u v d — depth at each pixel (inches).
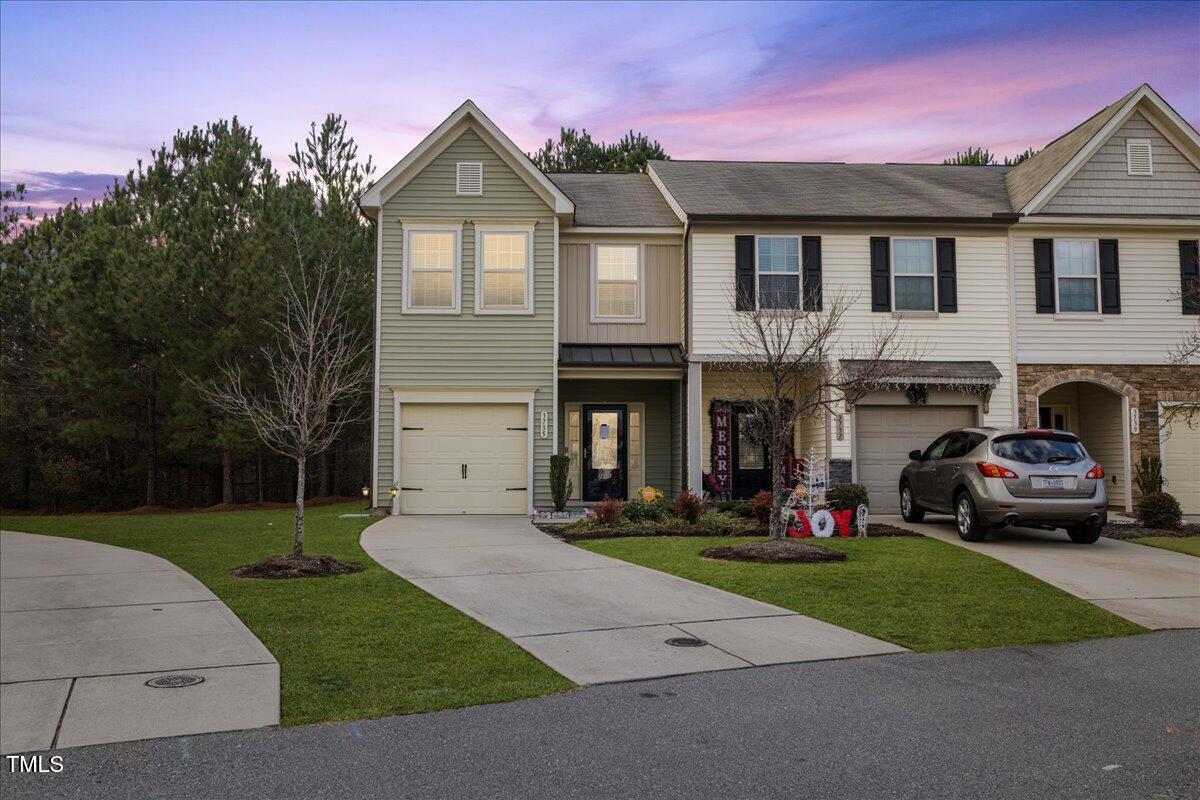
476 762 201.3
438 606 367.2
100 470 1060.5
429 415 768.9
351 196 1079.0
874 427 761.6
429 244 772.0
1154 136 792.3
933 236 776.9
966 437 587.5
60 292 877.2
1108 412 807.7
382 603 372.8
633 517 642.8
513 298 772.6
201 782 190.2
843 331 763.4
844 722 228.8
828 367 729.0
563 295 815.7
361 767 198.5
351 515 737.0
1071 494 530.3
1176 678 273.9
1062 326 780.6
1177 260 790.5
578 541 565.0
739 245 768.9
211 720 230.7
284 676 270.2
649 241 821.2
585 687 259.9
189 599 382.9
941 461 598.5
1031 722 230.1
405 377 762.8
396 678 267.6
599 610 362.9
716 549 501.7
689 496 642.2
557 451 768.9
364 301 960.3
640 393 860.6
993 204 810.2
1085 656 300.8
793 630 330.6
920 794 183.6
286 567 442.9
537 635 321.1
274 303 865.5
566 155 1414.9
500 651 298.2
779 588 404.5
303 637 316.8
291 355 870.4
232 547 540.1
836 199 813.9
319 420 516.1
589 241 818.8
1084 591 407.8
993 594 394.9
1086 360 778.2
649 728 224.1
